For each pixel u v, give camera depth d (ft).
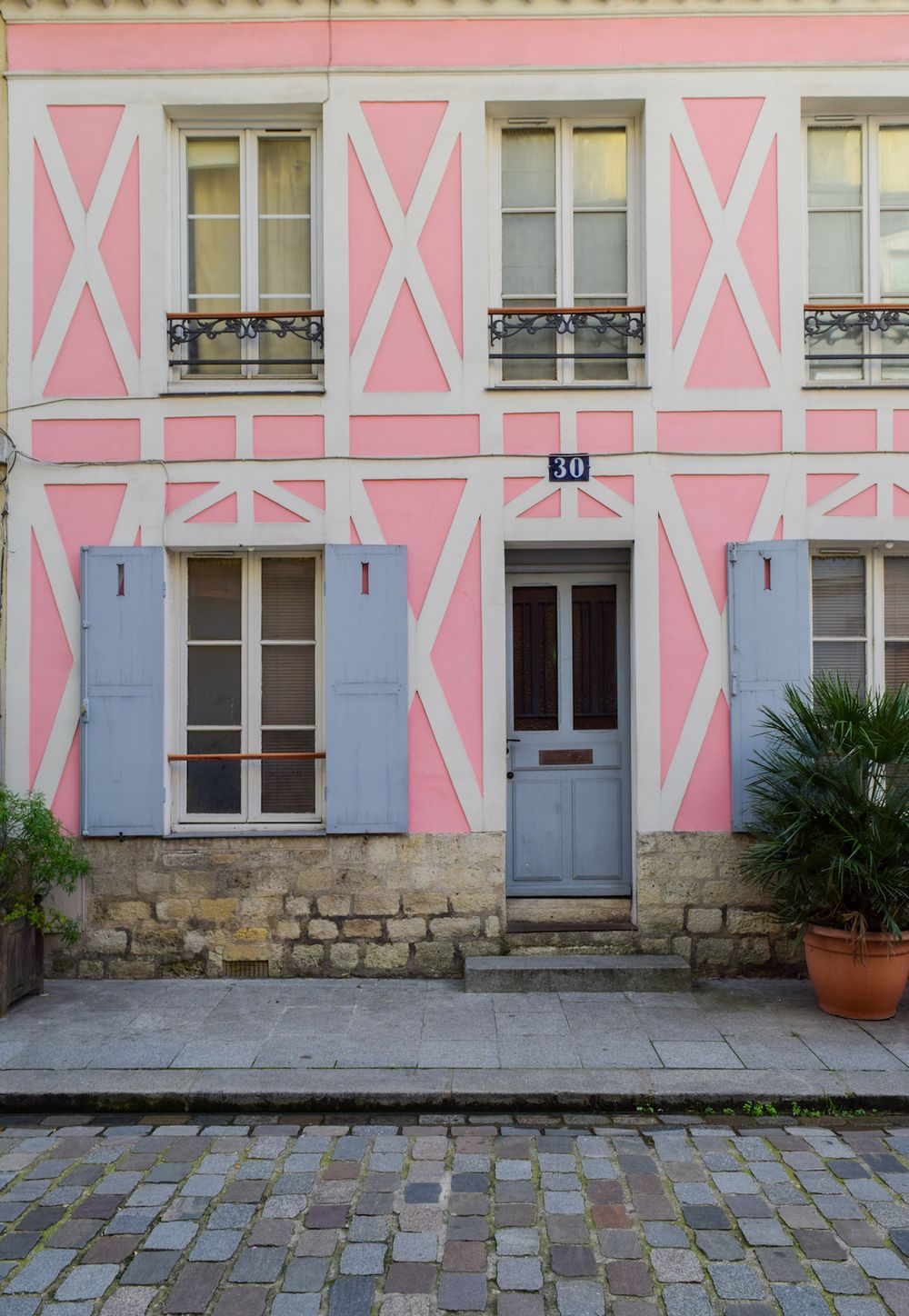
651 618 18.60
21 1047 14.94
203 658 19.33
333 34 18.63
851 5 18.44
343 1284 9.22
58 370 18.75
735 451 18.60
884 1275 9.31
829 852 15.57
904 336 19.27
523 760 19.53
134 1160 11.88
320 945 18.39
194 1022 15.96
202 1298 9.02
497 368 19.10
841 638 19.27
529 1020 15.99
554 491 18.65
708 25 18.57
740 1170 11.51
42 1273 9.41
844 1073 13.91
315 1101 13.42
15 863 16.61
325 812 18.63
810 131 19.40
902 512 18.53
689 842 18.44
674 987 17.47
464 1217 10.42
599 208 19.45
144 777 18.47
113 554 18.54
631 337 19.21
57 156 18.75
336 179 18.66
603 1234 10.05
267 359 19.10
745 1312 8.77
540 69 18.56
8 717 18.67
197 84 18.69
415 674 18.57
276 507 18.65
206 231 19.52
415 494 18.65
